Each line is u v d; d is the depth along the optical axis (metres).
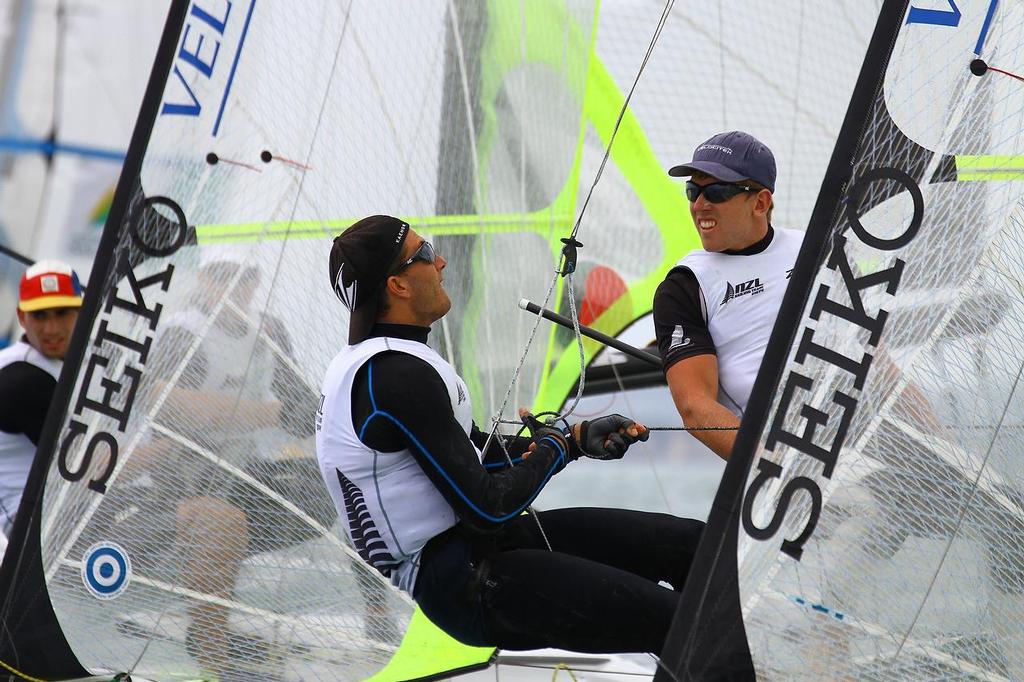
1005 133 7.53
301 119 10.95
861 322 7.34
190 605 10.09
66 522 9.76
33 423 12.80
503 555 7.98
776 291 9.34
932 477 7.36
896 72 7.42
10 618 9.53
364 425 7.65
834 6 12.74
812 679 7.13
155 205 10.21
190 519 10.17
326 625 10.33
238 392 10.53
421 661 10.26
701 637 7.05
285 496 10.52
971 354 7.46
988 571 7.39
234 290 10.57
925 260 7.43
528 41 12.48
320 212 11.09
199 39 10.35
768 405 7.17
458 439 7.52
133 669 9.86
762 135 13.25
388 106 11.52
